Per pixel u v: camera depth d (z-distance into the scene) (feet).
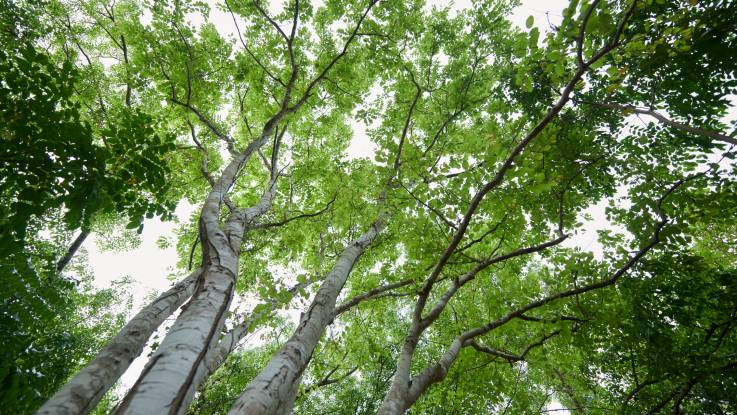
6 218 8.76
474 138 22.34
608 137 20.90
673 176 18.42
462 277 19.17
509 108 24.80
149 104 29.37
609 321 17.61
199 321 9.14
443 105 33.86
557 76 11.91
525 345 23.89
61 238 27.14
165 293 12.57
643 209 17.84
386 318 37.42
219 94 30.50
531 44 11.37
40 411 6.34
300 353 11.02
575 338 19.63
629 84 19.60
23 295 13.25
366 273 31.40
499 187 16.10
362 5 28.89
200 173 29.55
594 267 19.13
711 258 25.20
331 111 35.06
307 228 30.35
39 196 8.98
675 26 12.14
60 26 27.73
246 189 34.04
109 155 9.98
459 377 23.25
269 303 13.29
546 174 15.84
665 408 20.43
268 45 29.63
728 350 18.29
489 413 29.73
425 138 34.09
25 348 14.33
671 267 17.97
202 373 8.11
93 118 25.63
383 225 24.70
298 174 32.78
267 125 25.30
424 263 19.66
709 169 16.47
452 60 34.14
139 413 6.20
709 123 18.31
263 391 8.75
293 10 26.96
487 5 31.48
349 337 27.99
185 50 26.61
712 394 16.49
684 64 16.84
